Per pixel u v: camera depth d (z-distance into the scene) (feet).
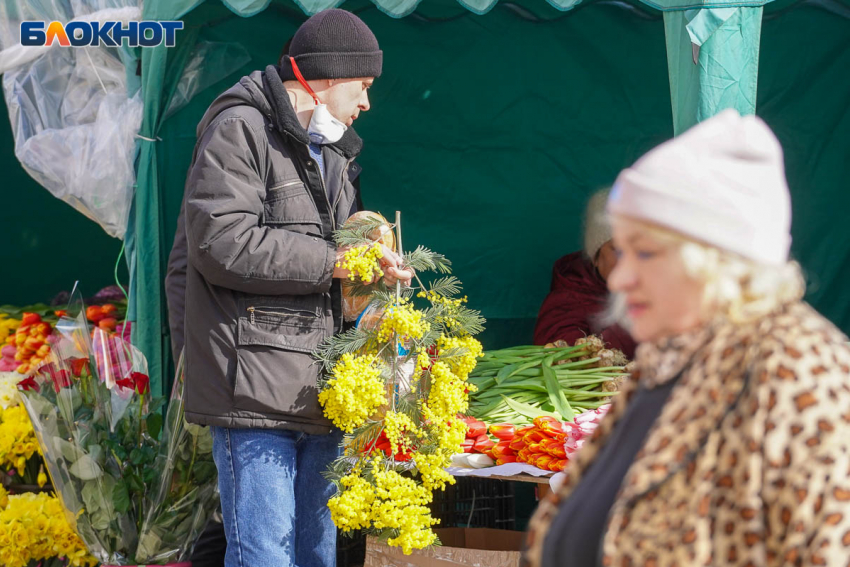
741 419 7.46
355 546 25.18
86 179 25.17
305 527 18.61
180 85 26.40
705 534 7.42
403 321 17.53
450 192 31.07
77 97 25.55
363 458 17.88
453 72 30.50
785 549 7.18
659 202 7.77
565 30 30.71
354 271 17.57
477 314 19.40
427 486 17.97
